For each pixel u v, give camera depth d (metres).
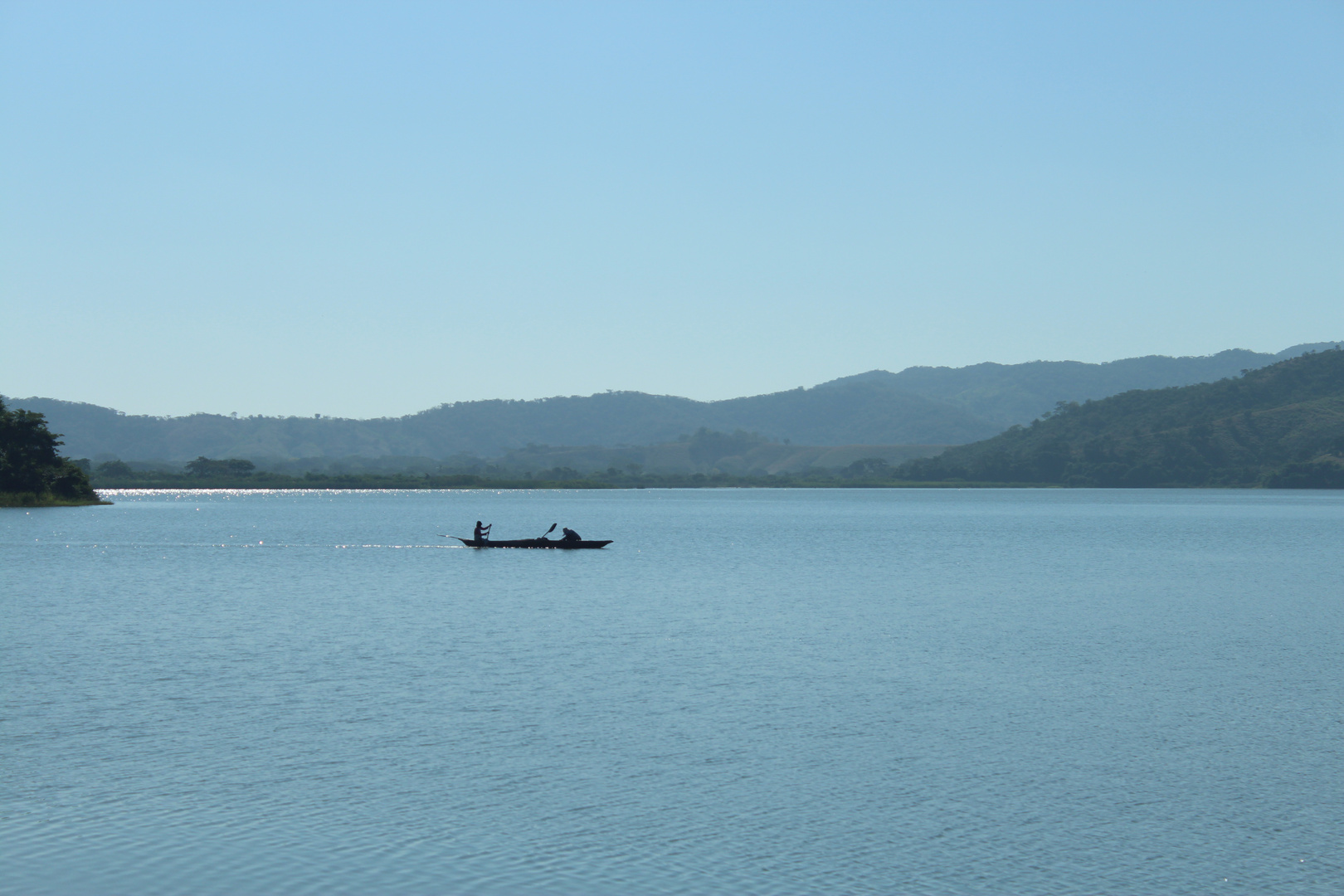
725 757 25.23
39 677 34.06
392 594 59.66
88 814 21.09
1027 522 164.75
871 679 34.31
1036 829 20.69
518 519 171.62
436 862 18.92
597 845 19.72
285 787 22.73
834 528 147.12
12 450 177.25
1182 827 20.80
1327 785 23.34
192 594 59.16
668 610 52.75
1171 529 141.50
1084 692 32.56
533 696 31.52
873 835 20.30
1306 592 62.44
